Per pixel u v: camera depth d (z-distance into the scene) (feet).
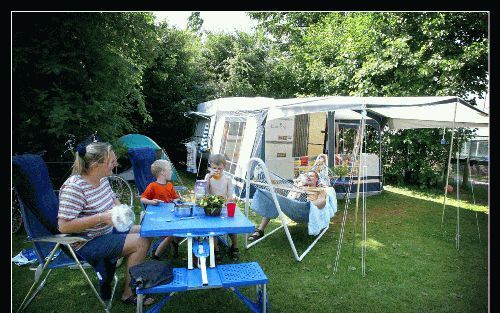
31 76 16.69
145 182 13.76
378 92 28.17
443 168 28.48
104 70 18.86
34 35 16.31
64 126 16.31
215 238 11.79
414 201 23.35
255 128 21.12
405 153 29.48
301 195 15.94
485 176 31.68
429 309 9.29
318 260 12.42
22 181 7.79
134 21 19.85
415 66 26.40
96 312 8.68
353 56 30.48
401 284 10.70
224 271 7.90
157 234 8.20
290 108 16.93
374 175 25.44
